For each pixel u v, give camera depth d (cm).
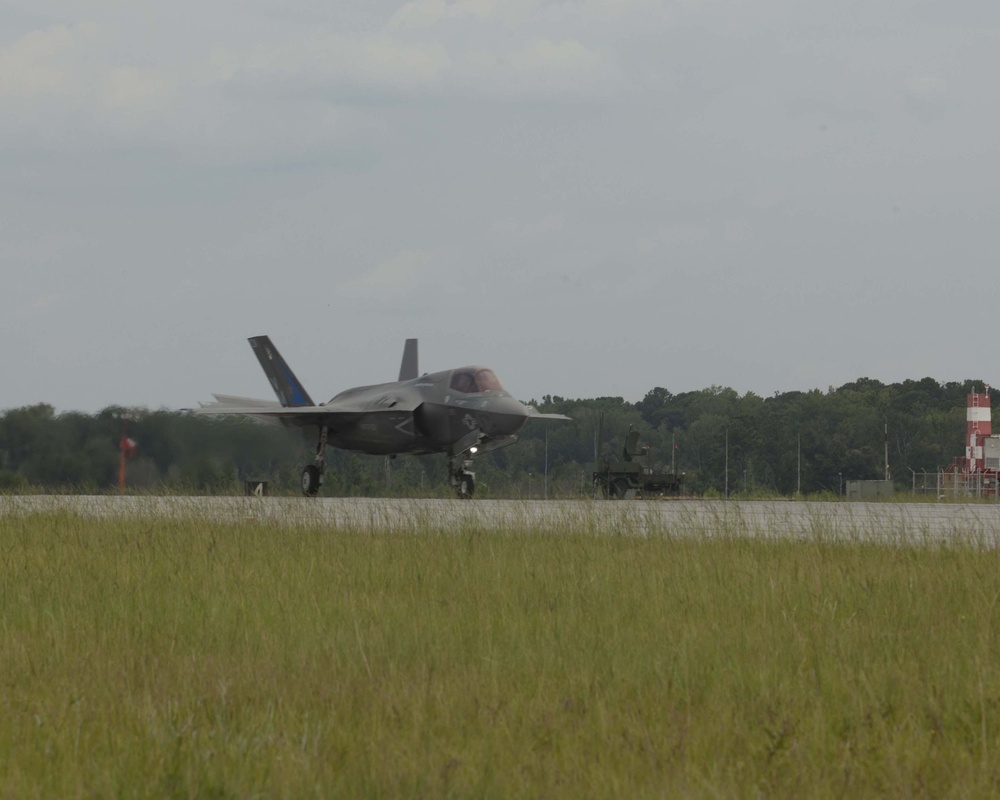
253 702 2380
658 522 6869
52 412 14700
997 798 1831
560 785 1842
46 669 2703
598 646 2919
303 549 5247
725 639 2994
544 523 6925
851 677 2506
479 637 3008
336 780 1880
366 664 2636
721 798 1767
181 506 8300
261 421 14912
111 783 1847
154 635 3147
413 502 10275
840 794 1838
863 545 5547
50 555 5134
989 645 2919
